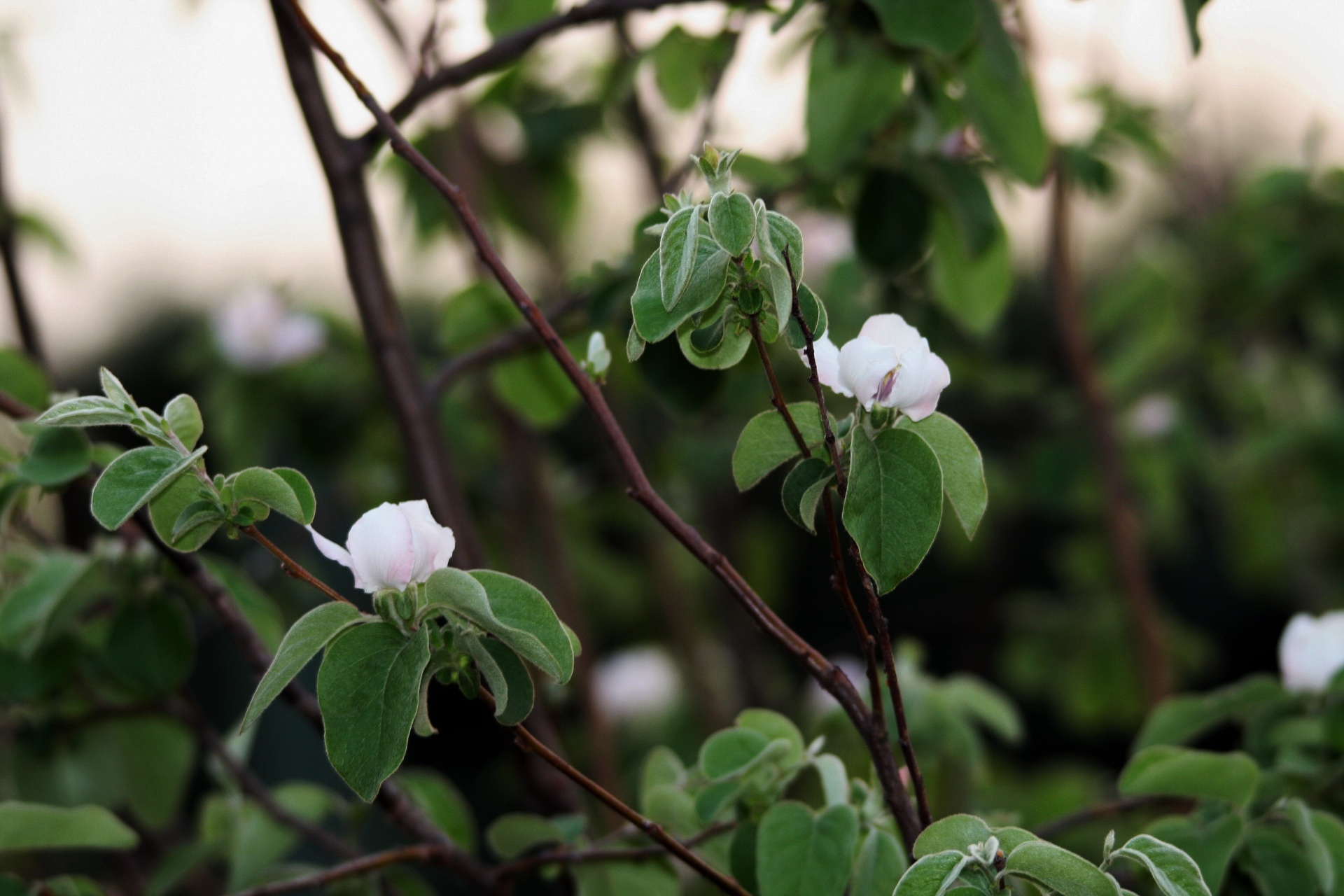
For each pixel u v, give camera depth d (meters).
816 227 2.98
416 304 3.32
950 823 1.41
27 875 2.33
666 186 1.80
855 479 1.42
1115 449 2.92
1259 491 3.51
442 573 1.38
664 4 1.71
